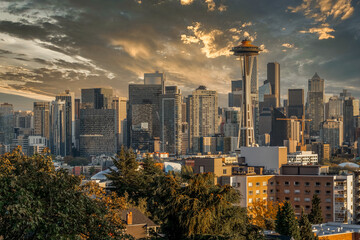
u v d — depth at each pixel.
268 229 117.44
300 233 99.56
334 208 182.38
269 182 186.75
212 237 50.84
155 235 55.84
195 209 52.09
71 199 41.44
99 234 43.28
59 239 38.34
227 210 54.12
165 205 54.59
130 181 104.19
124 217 78.44
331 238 108.88
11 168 49.28
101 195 77.69
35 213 37.66
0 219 37.81
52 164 56.06
